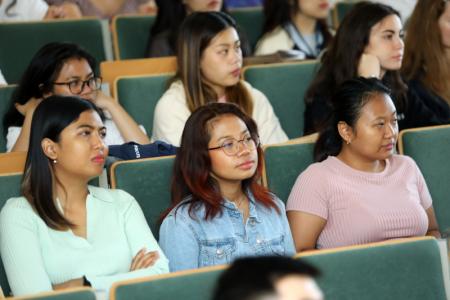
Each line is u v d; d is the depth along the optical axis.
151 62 4.88
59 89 4.20
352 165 3.62
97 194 3.33
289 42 5.62
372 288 2.71
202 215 3.22
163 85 4.58
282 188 3.72
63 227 3.19
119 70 4.84
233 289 1.48
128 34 5.59
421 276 2.77
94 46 5.45
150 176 3.52
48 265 3.15
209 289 2.49
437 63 4.71
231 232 3.22
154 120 4.43
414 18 4.77
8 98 4.36
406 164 3.70
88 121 3.23
